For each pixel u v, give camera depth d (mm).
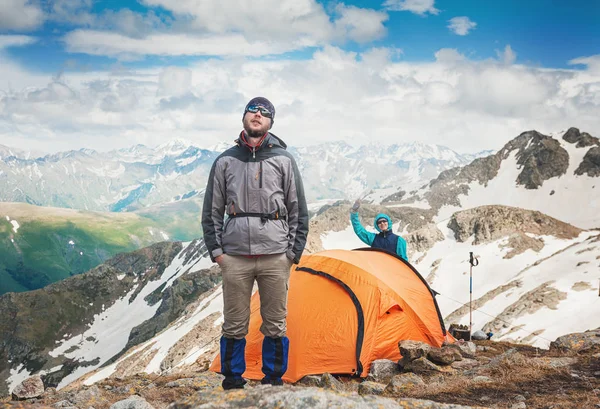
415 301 12531
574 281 124500
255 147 5457
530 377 7906
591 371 7934
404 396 7859
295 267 13469
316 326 11797
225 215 5633
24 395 8750
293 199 5543
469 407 4316
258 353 11797
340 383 10227
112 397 8734
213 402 3799
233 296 5559
